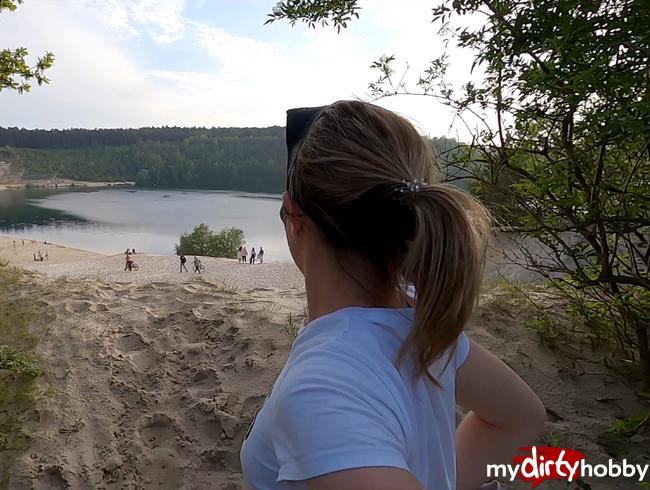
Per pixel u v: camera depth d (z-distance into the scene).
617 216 2.66
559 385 3.29
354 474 0.69
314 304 0.99
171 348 4.31
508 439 1.14
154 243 73.12
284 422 0.78
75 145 188.50
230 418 3.29
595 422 2.94
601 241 2.76
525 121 2.70
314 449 0.72
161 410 3.54
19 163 176.12
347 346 0.83
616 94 1.99
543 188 2.59
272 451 0.84
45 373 3.96
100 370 4.01
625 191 2.58
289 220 1.01
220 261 38.06
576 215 2.76
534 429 1.14
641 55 1.93
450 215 0.83
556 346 3.68
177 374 3.97
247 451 0.90
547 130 2.74
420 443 0.83
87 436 3.38
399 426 0.78
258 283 22.55
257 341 4.15
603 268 2.82
